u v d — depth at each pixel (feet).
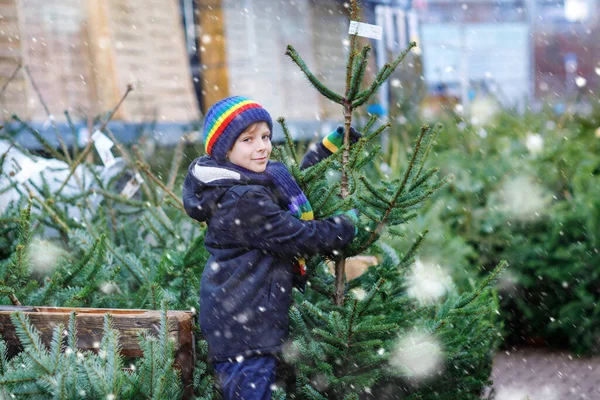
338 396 10.11
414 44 10.18
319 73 47.75
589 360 18.79
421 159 9.98
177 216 16.25
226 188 9.64
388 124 10.01
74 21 34.88
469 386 11.08
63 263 12.81
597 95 31.09
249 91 43.01
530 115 29.22
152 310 10.06
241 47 43.04
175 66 39.09
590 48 88.43
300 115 45.68
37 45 32.96
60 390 8.28
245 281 9.59
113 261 12.60
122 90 35.96
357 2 10.00
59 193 15.08
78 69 34.73
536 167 21.88
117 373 8.60
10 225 13.73
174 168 17.13
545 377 17.43
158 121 35.29
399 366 9.93
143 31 37.78
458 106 30.25
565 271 19.45
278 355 10.19
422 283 13.16
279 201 9.87
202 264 11.98
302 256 9.76
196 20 41.27
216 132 9.66
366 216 10.23
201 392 9.88
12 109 31.09
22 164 15.23
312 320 10.61
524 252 19.92
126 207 16.78
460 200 21.21
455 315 10.33
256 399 9.28
